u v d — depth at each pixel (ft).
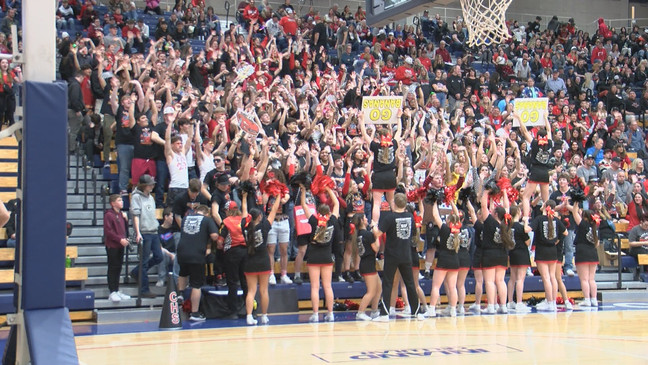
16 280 23.86
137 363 28.68
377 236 42.55
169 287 39.45
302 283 47.65
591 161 65.72
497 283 47.09
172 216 45.78
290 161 49.88
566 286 55.62
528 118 53.21
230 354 30.73
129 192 49.90
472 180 54.85
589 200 60.75
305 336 36.04
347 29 89.15
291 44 76.33
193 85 67.00
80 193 52.70
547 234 47.98
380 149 45.21
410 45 92.68
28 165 22.66
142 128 48.47
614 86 89.10
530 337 36.09
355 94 69.41
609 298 55.42
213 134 51.78
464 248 45.29
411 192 46.57
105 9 84.43
